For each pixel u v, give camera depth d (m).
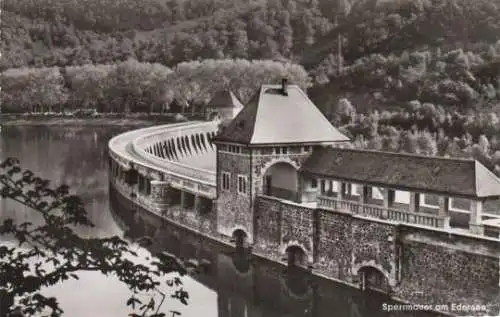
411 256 44.16
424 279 43.22
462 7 180.12
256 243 59.00
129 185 90.44
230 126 63.00
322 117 62.72
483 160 95.31
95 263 16.88
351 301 48.31
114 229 70.69
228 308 47.00
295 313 47.12
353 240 48.19
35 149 144.00
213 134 167.75
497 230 43.53
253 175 58.47
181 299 17.78
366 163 53.50
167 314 43.84
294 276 53.56
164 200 77.69
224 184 63.50
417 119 128.62
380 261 45.91
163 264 17.95
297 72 198.38
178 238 67.25
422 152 106.88
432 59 164.00
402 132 120.25
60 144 156.12
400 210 49.00
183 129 156.50
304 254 53.72
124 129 198.75
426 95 144.25
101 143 159.62
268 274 55.25
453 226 48.94
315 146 60.41
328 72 196.50
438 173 47.06
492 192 43.91
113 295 46.56
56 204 16.95
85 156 133.88
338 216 49.56
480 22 172.62
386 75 171.12
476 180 44.16
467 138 109.38
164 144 145.88
